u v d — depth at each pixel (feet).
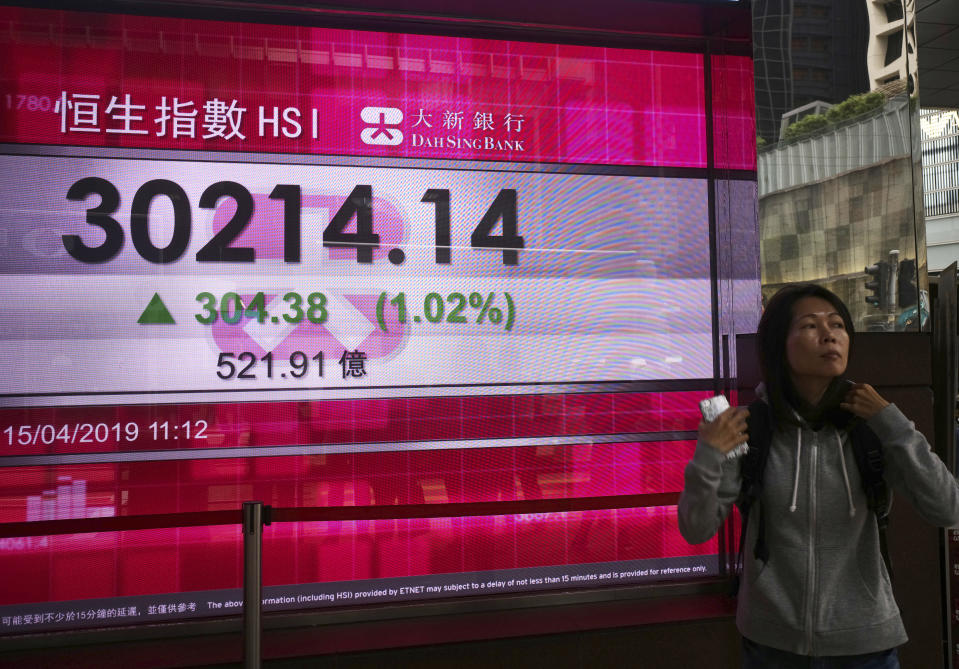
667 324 15.64
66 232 13.35
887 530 12.71
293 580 13.85
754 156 14.37
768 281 13.82
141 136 13.65
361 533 14.17
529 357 15.05
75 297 13.34
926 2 26.91
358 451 14.25
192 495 13.61
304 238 14.21
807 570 6.59
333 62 14.39
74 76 13.43
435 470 14.56
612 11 14.53
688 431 15.65
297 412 14.06
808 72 13.98
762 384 7.22
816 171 13.94
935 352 13.51
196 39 13.87
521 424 14.94
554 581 14.88
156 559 13.43
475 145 14.98
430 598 14.30
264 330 13.99
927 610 12.78
